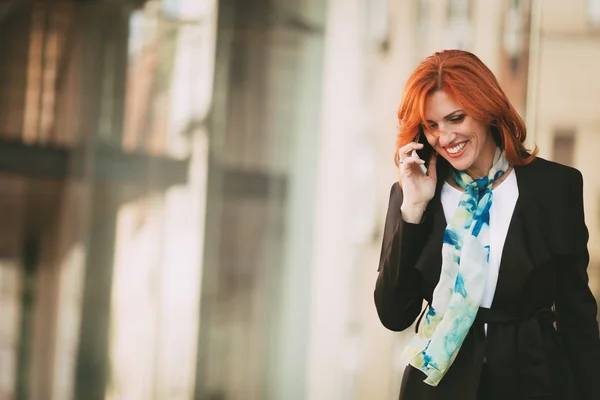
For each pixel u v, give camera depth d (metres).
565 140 7.02
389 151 11.59
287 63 13.02
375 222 11.63
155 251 14.52
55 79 15.07
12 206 15.18
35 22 14.91
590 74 6.96
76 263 15.03
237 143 13.49
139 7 14.74
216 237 13.57
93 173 14.88
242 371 13.11
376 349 11.20
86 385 14.81
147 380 14.22
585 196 6.78
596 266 6.41
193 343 13.74
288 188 12.80
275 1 13.05
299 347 12.20
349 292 11.73
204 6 14.27
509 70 8.52
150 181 14.54
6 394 15.13
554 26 7.13
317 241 12.16
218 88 13.98
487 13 8.99
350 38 11.95
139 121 14.79
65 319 14.93
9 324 15.15
